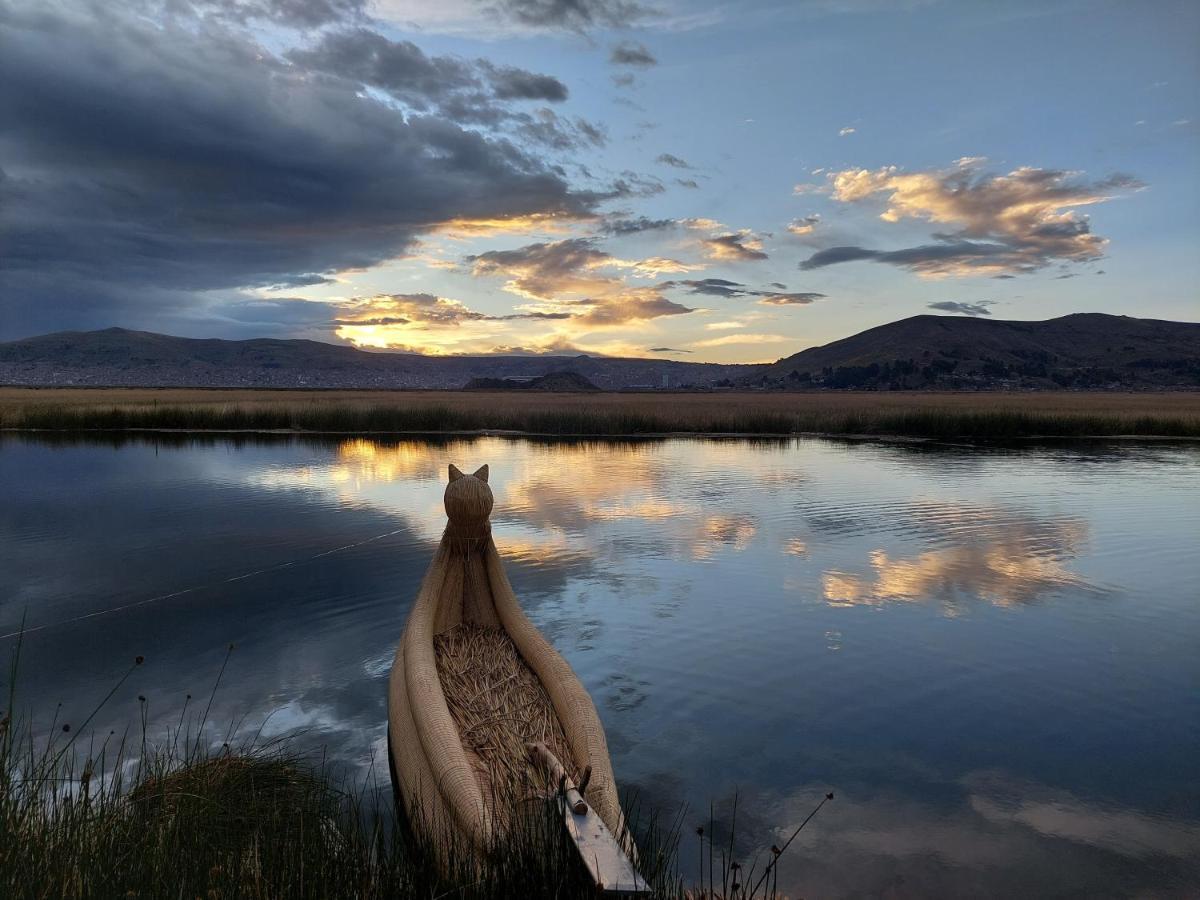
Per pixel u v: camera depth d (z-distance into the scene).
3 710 6.31
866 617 8.90
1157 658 7.62
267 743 5.75
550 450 29.73
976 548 12.47
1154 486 19.75
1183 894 4.16
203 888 3.41
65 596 9.73
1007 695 6.77
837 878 4.27
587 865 3.03
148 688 6.85
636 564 11.38
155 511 15.77
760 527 14.22
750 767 5.52
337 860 3.80
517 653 5.84
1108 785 5.30
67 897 3.11
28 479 20.42
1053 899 4.11
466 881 3.39
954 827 4.79
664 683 7.00
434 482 20.17
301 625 8.59
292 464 24.22
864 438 36.03
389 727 5.48
